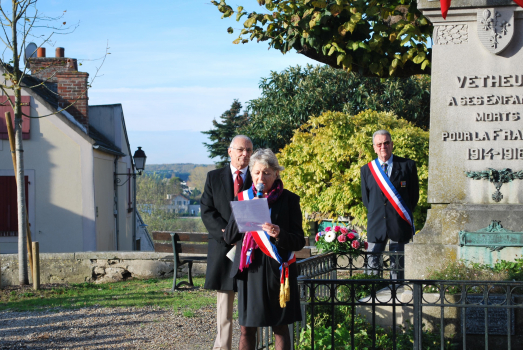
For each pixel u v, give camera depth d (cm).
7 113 948
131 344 535
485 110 523
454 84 529
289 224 356
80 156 1477
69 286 911
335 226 647
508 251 506
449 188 532
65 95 1555
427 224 534
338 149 1196
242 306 349
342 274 848
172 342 540
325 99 2331
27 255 934
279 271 344
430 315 477
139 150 1762
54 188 1464
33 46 1753
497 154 521
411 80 2266
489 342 453
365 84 2325
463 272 486
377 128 1217
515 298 448
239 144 432
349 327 477
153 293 810
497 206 517
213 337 557
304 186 1263
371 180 628
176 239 846
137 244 2662
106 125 1988
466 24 526
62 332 584
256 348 441
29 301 771
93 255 977
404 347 439
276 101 2462
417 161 1210
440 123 534
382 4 603
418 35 601
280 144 2412
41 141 1462
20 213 925
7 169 1451
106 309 696
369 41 615
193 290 833
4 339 559
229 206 428
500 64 520
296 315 349
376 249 629
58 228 1461
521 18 515
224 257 429
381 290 588
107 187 1723
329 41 618
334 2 604
